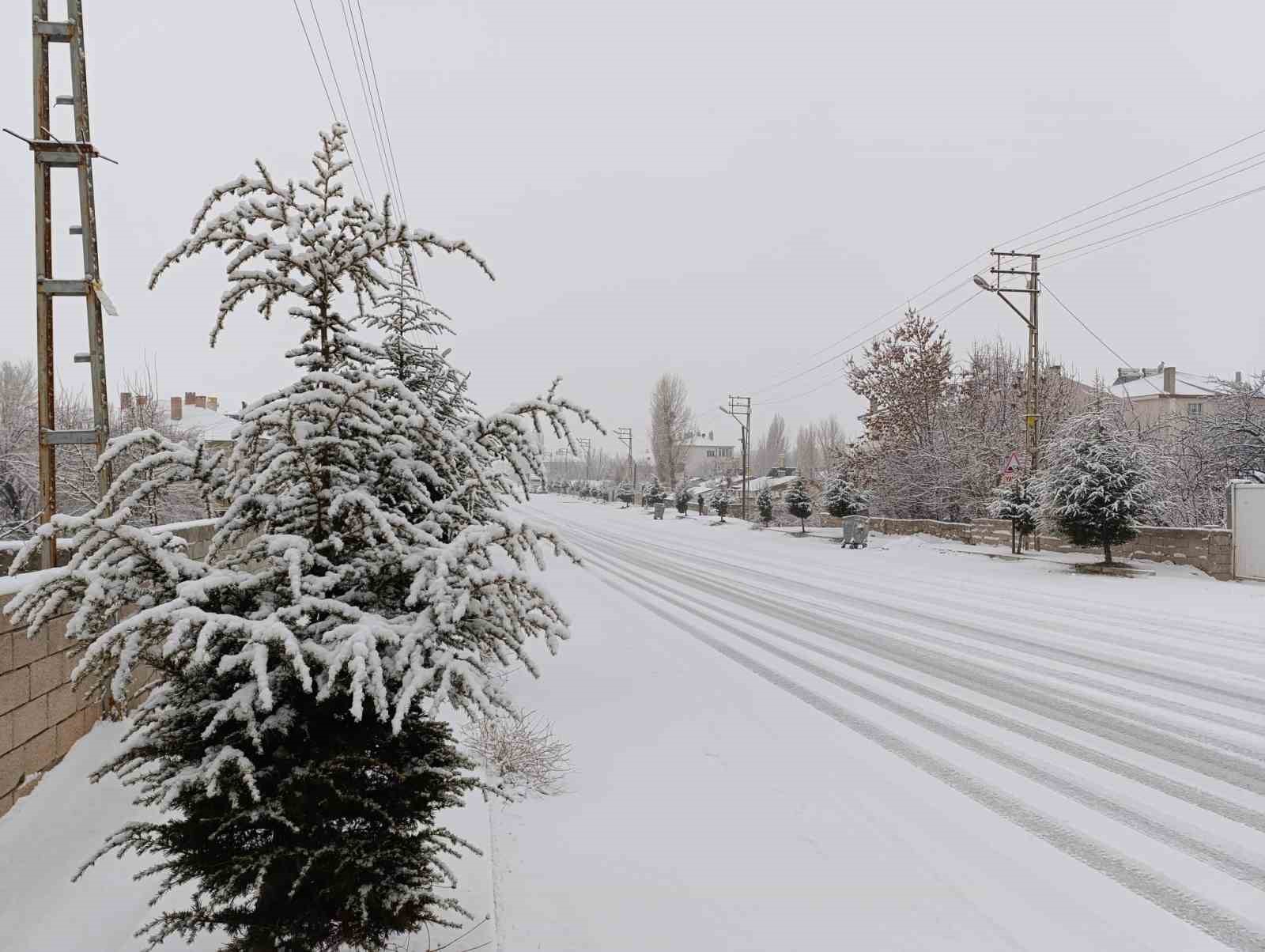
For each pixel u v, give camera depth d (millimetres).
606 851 4355
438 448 3211
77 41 5902
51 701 4438
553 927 3529
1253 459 24906
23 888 3508
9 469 17219
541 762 5543
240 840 2721
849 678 8672
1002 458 29422
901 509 33438
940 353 34312
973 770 5766
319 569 3006
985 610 13750
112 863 3838
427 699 3012
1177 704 7668
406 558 2887
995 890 3965
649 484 69375
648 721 6910
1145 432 25422
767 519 42812
